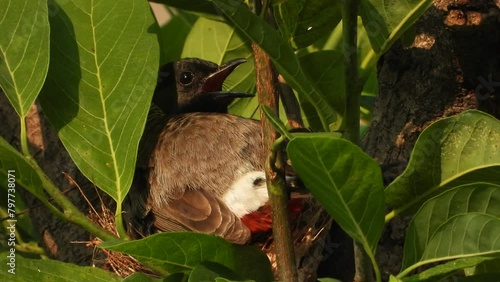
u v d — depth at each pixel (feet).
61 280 24.59
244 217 30.50
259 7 22.22
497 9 26.84
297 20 26.66
